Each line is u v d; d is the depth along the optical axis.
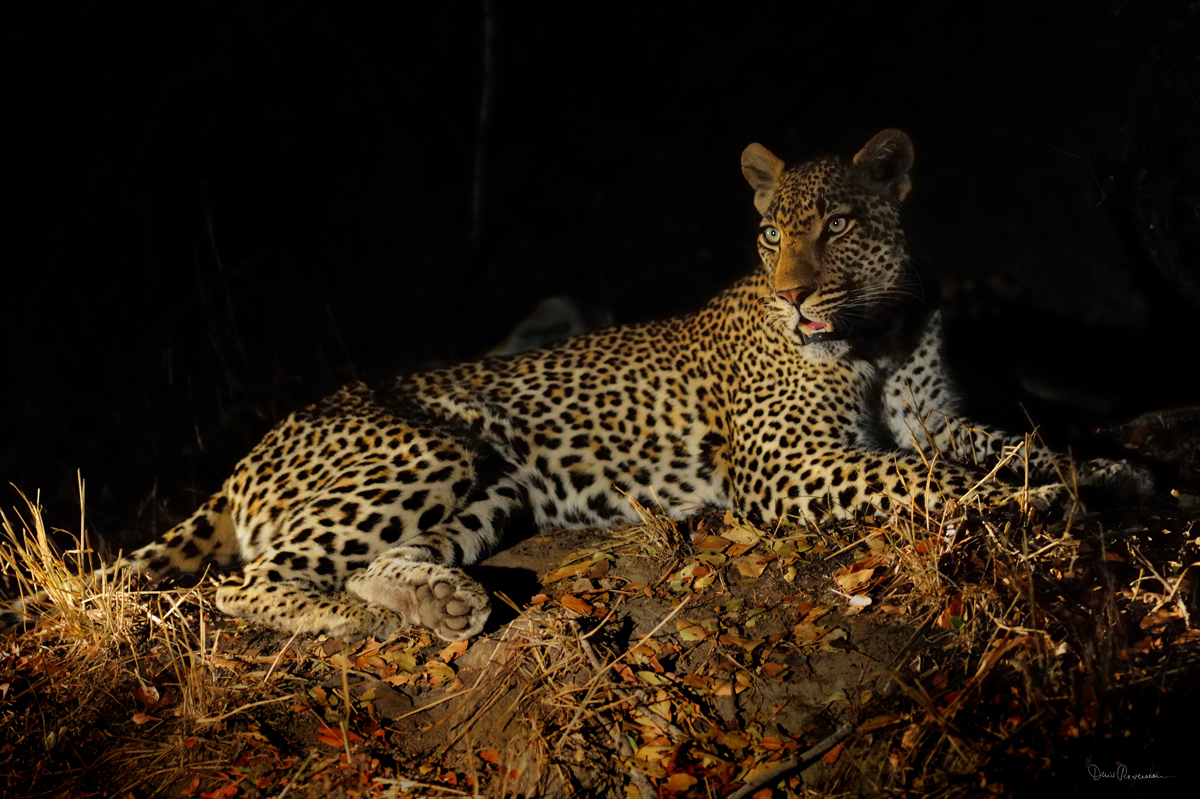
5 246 7.44
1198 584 2.98
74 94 8.00
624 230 9.12
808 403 3.96
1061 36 5.98
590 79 9.77
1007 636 2.88
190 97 8.49
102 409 6.38
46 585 3.57
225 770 2.92
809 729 2.84
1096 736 2.52
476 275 8.42
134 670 3.31
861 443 4.00
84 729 3.10
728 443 4.23
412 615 3.35
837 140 9.05
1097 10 5.29
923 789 2.59
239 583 3.58
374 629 3.38
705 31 9.62
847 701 2.88
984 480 3.38
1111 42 4.95
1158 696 2.60
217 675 3.24
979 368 5.45
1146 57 4.70
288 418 4.28
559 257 8.86
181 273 7.97
